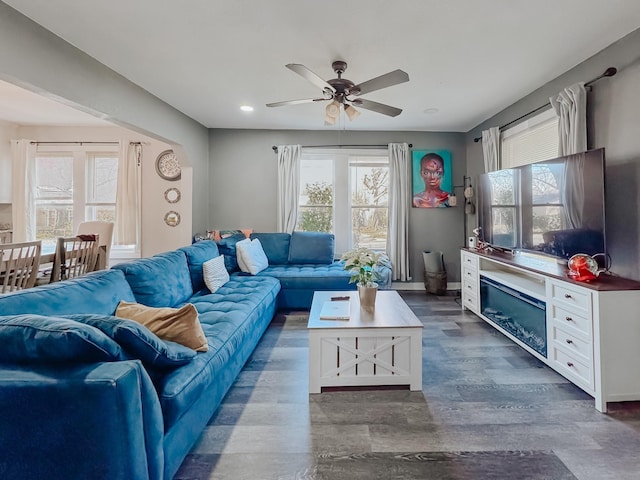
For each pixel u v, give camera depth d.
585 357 2.01
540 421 1.81
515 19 2.08
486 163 4.09
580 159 2.36
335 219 4.95
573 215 2.43
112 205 4.81
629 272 2.27
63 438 0.99
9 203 4.65
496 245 3.50
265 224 4.91
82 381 0.98
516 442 1.64
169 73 2.88
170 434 1.33
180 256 2.97
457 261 4.97
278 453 1.58
